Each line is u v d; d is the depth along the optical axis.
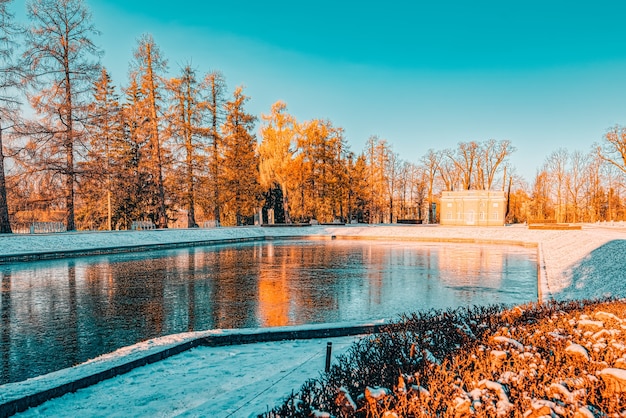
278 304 10.58
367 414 2.92
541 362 3.75
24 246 19.45
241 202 40.22
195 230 31.33
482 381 3.24
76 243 21.81
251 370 5.38
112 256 21.31
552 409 2.81
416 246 29.47
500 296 11.70
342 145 54.31
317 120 45.97
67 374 4.90
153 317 9.20
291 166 41.12
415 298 11.41
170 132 31.75
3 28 21.25
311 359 5.74
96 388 4.78
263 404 4.10
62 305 10.27
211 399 4.41
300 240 35.41
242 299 11.13
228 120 41.12
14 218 27.22
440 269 17.39
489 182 59.19
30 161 22.34
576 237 22.83
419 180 65.25
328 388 3.40
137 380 5.05
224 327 8.45
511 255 23.22
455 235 35.19
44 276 14.71
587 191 58.81
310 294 11.88
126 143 36.19
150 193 34.91
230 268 17.31
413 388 3.18
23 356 6.62
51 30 24.03
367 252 24.81
